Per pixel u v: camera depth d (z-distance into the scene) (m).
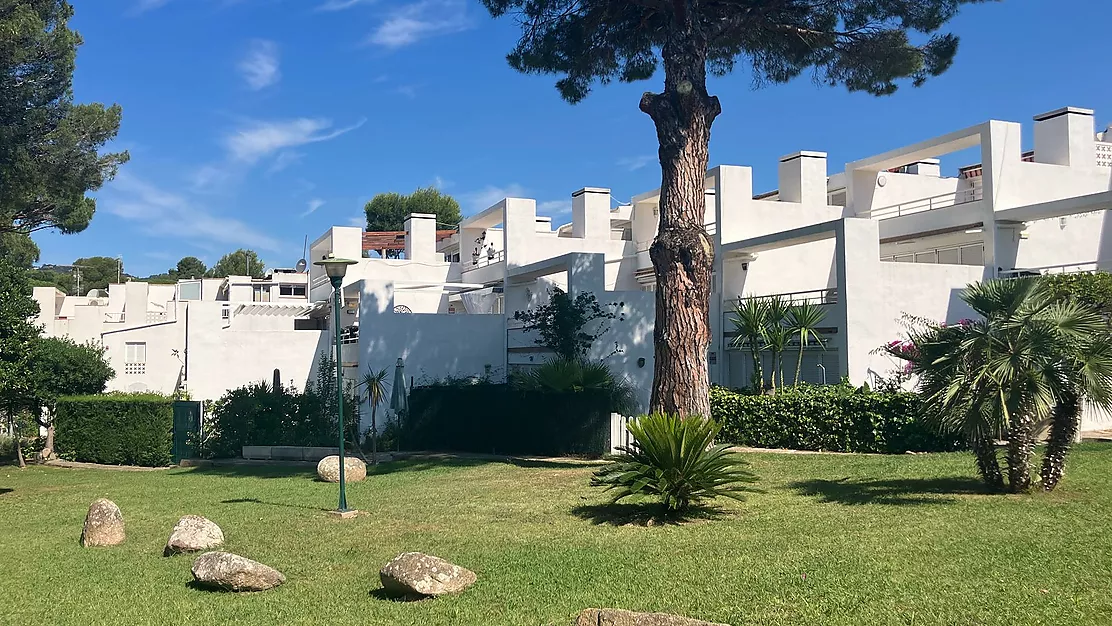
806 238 25.73
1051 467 11.78
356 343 27.44
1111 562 8.06
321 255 42.59
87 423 25.30
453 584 8.62
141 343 34.09
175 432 24.81
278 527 12.78
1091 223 28.53
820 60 18.97
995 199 26.78
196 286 56.78
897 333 23.84
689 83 16.48
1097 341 11.18
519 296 32.38
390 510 13.91
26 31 21.53
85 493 18.36
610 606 7.83
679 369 15.96
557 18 18.78
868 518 10.84
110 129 24.64
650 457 12.05
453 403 24.92
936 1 17.16
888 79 18.45
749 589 8.05
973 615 6.88
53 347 26.94
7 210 24.36
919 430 17.61
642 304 25.06
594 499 13.80
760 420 20.25
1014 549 8.74
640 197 35.66
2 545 12.60
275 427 25.23
